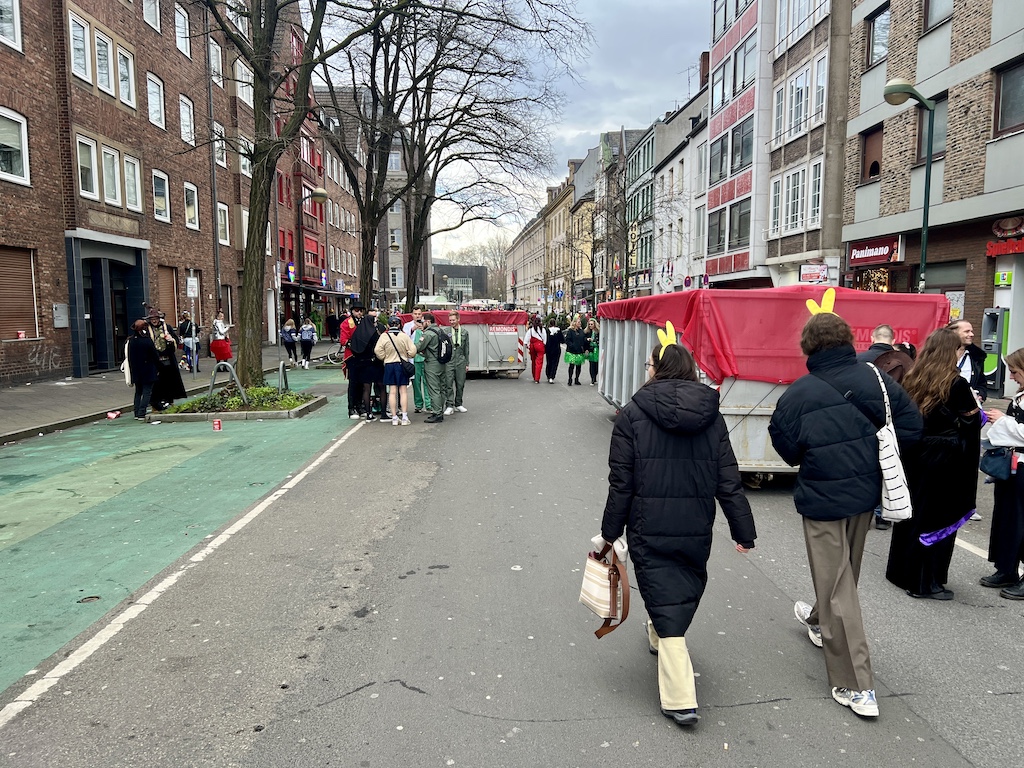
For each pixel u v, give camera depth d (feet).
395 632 14.05
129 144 71.56
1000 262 48.98
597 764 9.88
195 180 89.10
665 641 10.96
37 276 57.16
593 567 11.92
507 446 34.47
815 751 10.21
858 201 65.67
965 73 50.11
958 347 15.64
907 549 16.11
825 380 11.89
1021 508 15.87
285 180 126.82
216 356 65.57
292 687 11.93
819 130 72.59
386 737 10.50
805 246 76.28
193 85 88.89
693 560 11.16
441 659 12.93
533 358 70.69
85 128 62.95
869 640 13.89
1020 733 10.69
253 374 47.80
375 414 44.47
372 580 16.84
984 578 16.80
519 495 24.99
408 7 50.55
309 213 143.02
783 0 82.74
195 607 15.24
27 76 55.77
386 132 80.53
